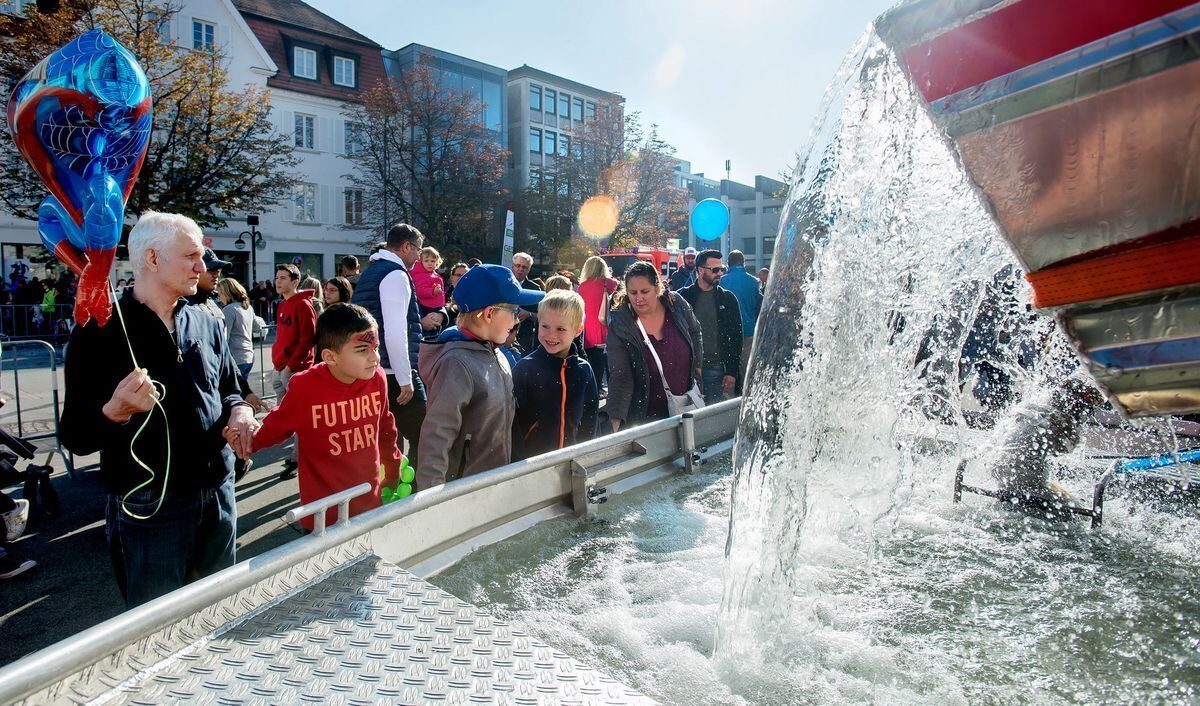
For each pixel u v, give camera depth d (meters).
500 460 2.74
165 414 2.05
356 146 32.88
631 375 4.08
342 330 2.32
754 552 1.82
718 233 8.40
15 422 7.18
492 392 2.66
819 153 1.73
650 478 2.49
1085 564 1.94
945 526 2.23
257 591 1.29
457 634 1.24
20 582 3.39
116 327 1.98
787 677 1.41
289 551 1.34
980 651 1.49
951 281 1.96
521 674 1.12
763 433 1.89
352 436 2.45
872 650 1.51
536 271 36.84
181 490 2.09
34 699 0.94
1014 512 2.33
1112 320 1.12
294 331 5.85
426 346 2.77
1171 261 1.03
